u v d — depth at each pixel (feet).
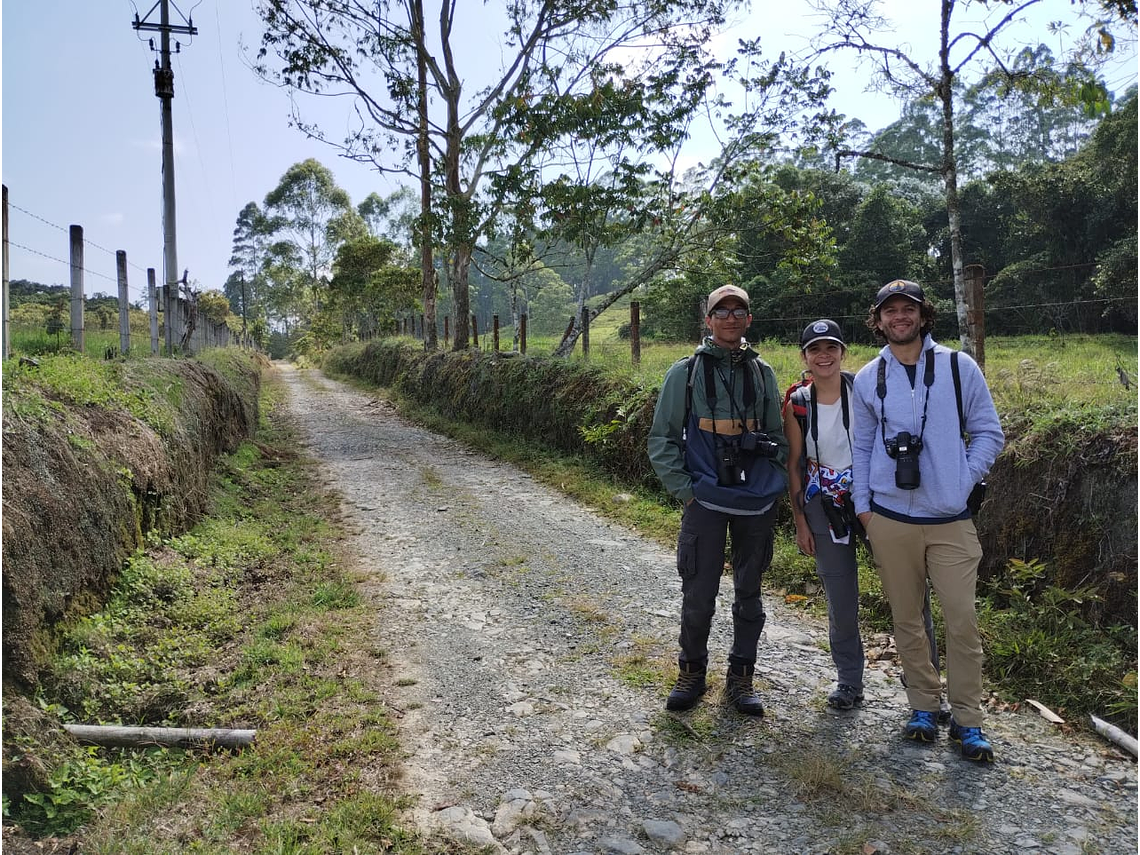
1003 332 74.49
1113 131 66.54
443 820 9.03
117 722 11.10
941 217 94.32
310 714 11.64
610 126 44.34
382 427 50.08
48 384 16.48
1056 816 8.70
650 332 82.17
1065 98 18.38
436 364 57.67
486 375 44.88
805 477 11.66
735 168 45.21
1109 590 12.12
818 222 46.19
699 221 49.32
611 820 9.02
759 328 77.66
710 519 11.18
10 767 8.67
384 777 9.95
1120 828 8.43
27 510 11.38
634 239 66.44
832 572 11.43
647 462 26.58
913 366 10.37
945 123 20.29
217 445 30.53
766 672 12.89
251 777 9.91
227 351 67.62
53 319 24.90
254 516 24.71
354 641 14.56
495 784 9.82
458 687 12.69
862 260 82.48
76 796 8.91
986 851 8.13
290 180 156.15
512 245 52.70
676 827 8.80
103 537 14.10
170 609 14.90
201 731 10.72
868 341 75.92
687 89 44.78
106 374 20.53
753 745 10.57
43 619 11.33
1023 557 13.76
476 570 19.13
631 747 10.66
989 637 12.59
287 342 247.91
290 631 14.88
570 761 10.34
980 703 10.61
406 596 17.28
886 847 8.26
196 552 18.60
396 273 108.99
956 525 9.96
